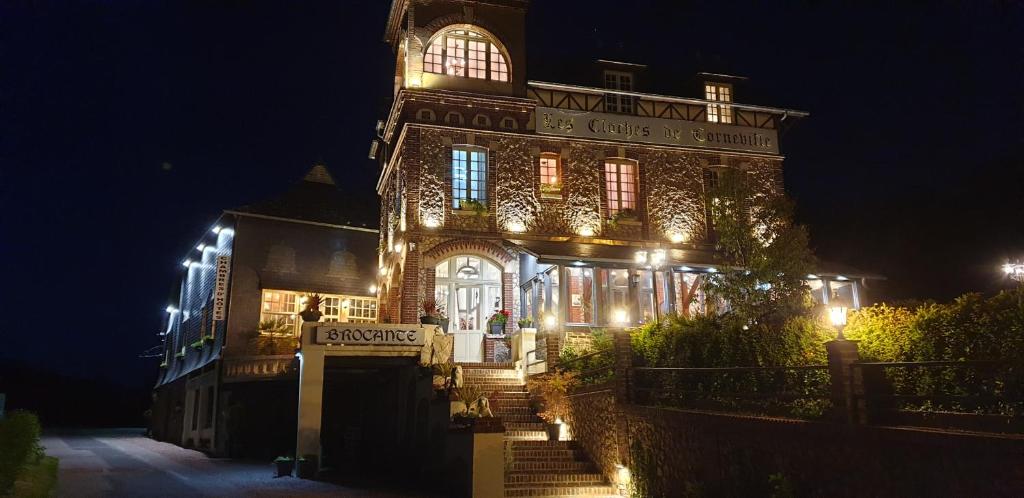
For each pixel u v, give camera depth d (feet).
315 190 88.74
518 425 48.42
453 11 70.69
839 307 28.07
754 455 30.04
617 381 41.96
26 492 30.42
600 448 43.32
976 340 25.35
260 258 80.18
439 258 65.87
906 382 27.84
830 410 28.58
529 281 66.28
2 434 30.35
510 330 66.54
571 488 41.01
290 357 69.97
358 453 63.57
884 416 26.61
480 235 67.26
